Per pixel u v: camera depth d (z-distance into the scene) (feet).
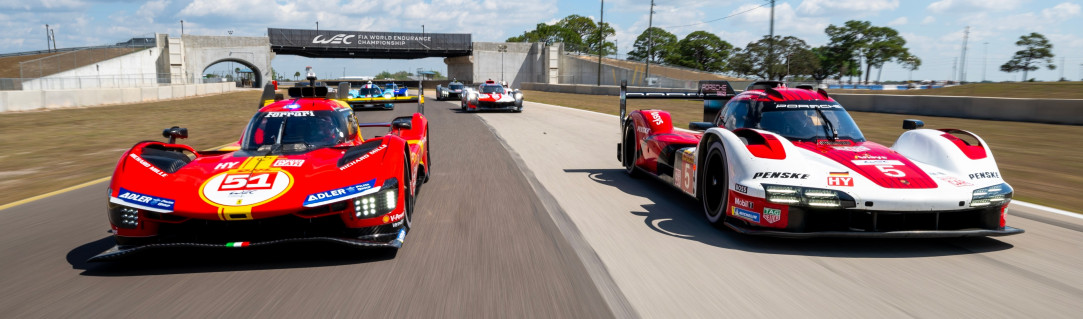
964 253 11.55
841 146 13.80
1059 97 99.09
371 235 11.24
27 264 11.11
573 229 13.58
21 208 16.48
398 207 11.56
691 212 15.52
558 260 11.11
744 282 9.89
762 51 203.21
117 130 43.91
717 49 333.01
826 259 11.19
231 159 12.86
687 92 22.38
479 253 11.59
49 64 164.76
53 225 14.37
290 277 10.18
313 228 11.13
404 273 10.36
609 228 13.67
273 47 236.43
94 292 9.55
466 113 66.28
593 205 16.39
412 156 15.01
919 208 11.17
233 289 9.61
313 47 243.81
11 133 41.45
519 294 9.32
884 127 44.50
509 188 19.10
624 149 22.38
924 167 12.34
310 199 10.70
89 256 11.66
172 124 49.85
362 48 251.39
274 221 10.78
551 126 46.44
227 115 62.85
